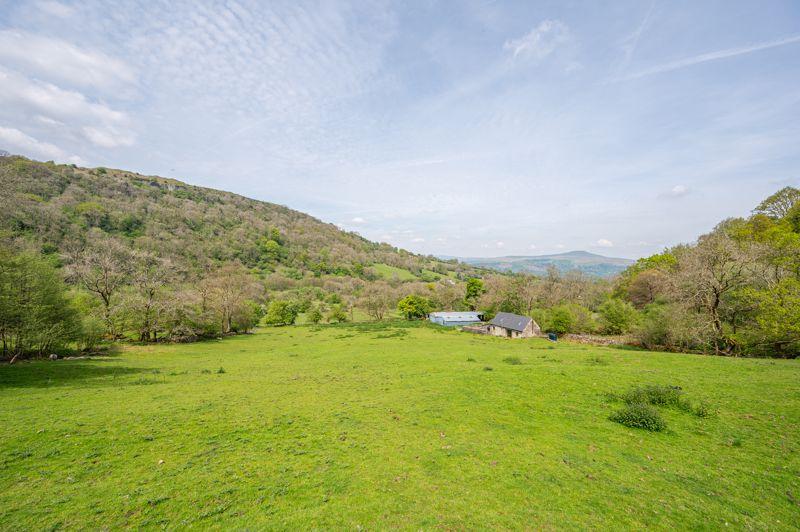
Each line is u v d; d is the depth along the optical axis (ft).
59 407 62.18
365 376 100.78
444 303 405.59
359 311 420.36
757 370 89.04
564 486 40.98
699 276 140.36
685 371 92.22
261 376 101.71
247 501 36.58
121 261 190.70
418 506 36.50
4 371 92.68
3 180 123.54
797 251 129.80
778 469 43.42
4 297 98.84
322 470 43.98
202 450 48.47
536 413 65.82
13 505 33.55
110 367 109.09
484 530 32.65
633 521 34.42
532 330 229.86
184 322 199.41
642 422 58.29
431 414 65.77
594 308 343.46
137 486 38.47
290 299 419.74
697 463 46.24
